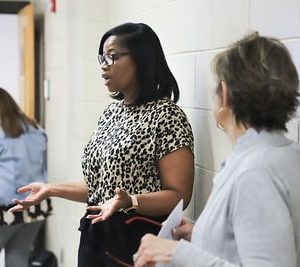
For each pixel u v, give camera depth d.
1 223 3.16
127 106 1.79
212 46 1.89
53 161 3.99
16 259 3.36
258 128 1.10
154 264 1.13
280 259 0.97
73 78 3.33
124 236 1.68
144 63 1.74
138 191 1.69
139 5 2.57
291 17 1.47
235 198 1.03
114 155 1.71
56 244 3.92
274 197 1.00
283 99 1.08
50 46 4.01
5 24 4.19
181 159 1.65
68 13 3.41
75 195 1.94
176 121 1.68
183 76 2.13
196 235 1.13
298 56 1.44
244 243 0.99
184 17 2.11
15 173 3.15
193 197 2.05
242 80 1.08
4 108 3.17
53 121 3.97
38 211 3.34
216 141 1.88
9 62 4.22
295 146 1.11
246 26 1.68
